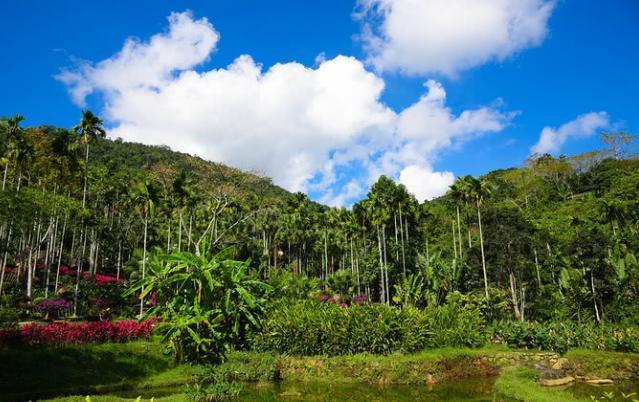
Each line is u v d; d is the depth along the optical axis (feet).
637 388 53.16
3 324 69.10
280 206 207.31
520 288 122.21
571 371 60.03
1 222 79.51
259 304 66.80
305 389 52.60
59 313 101.65
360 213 172.65
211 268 54.70
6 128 114.11
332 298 145.18
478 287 123.03
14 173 122.62
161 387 52.29
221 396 46.44
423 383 55.98
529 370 57.88
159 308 56.90
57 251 164.96
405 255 159.12
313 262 226.17
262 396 48.55
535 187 230.68
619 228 132.98
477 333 71.10
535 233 142.61
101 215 177.37
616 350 68.59
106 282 125.80
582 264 107.86
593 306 106.32
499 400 46.24
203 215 170.19
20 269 125.70
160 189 124.98
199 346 58.44
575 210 180.34
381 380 56.44
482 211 149.69
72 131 127.03
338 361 59.00
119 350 57.88
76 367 51.98
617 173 206.49
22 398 43.14
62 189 150.00
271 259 207.82
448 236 197.88
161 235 179.11
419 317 67.51
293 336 65.46
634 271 101.71
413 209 176.24
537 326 72.08
